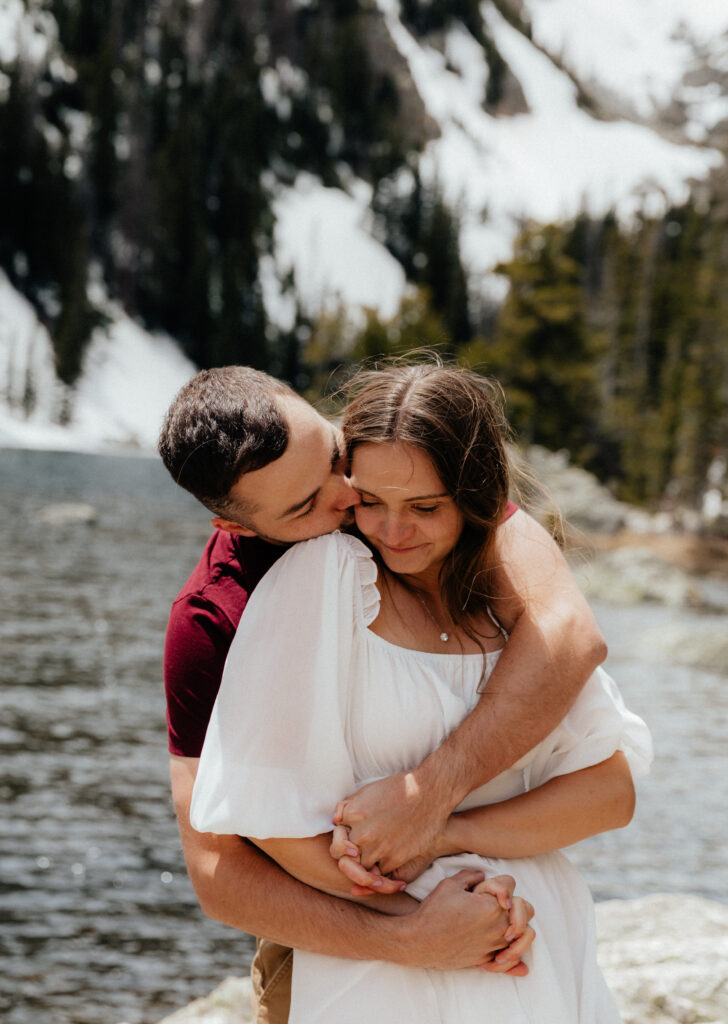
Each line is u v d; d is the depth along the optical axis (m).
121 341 98.25
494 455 1.73
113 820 7.03
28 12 120.44
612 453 59.66
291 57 149.00
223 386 1.67
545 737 1.78
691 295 74.81
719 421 52.53
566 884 1.85
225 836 1.71
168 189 105.00
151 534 26.55
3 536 23.77
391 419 1.67
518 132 182.50
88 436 84.62
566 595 1.85
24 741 8.73
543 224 53.81
